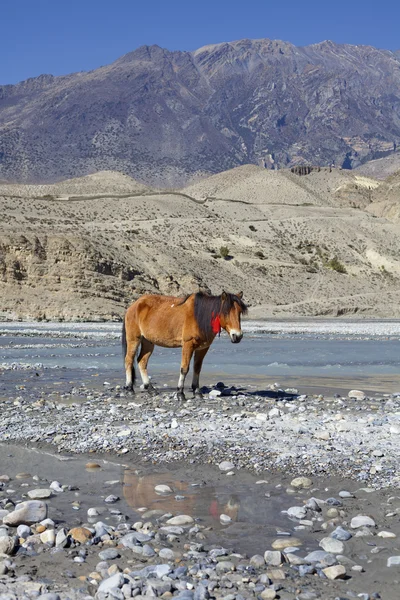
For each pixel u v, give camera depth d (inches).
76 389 772.0
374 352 1465.3
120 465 418.3
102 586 227.6
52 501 339.9
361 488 359.6
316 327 2856.8
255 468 403.2
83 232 4692.4
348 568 250.7
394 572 246.5
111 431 513.3
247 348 1589.6
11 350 1483.8
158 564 251.0
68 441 483.2
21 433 510.6
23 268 3294.8
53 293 3250.5
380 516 311.4
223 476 389.1
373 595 226.2
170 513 318.3
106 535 281.4
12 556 260.5
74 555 261.7
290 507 326.0
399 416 575.5
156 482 378.6
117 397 705.0
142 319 716.7
